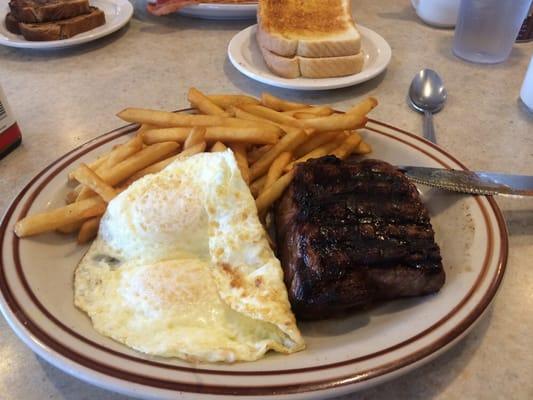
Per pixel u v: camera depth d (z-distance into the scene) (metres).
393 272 0.26
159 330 0.24
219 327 0.25
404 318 0.26
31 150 0.41
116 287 0.27
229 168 0.28
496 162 0.41
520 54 0.58
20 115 0.46
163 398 0.21
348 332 0.26
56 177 0.33
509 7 0.52
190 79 0.52
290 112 0.38
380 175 0.30
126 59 0.56
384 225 0.27
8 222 0.29
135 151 0.34
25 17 0.56
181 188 0.28
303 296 0.25
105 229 0.29
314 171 0.30
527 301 0.29
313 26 0.53
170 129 0.35
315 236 0.27
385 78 0.53
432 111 0.47
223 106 0.40
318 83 0.48
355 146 0.37
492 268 0.27
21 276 0.26
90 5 0.64
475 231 0.29
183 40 0.60
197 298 0.26
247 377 0.21
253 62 0.53
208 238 0.28
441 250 0.30
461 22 0.55
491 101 0.49
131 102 0.48
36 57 0.56
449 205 0.32
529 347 0.26
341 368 0.22
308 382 0.21
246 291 0.25
